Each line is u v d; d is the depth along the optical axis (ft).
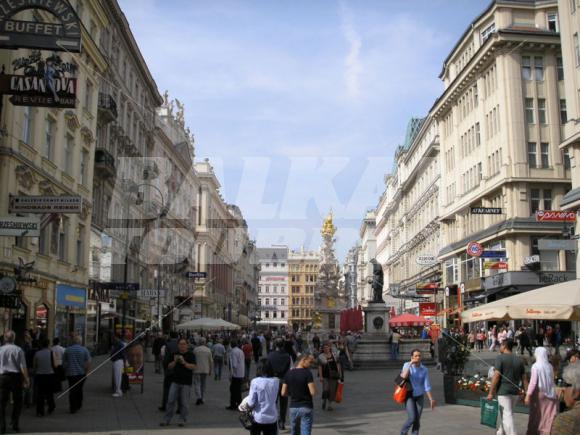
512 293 128.57
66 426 42.11
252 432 30.14
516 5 147.64
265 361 30.78
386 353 109.40
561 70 139.95
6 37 54.65
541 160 135.95
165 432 40.55
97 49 104.12
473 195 153.99
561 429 16.21
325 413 51.24
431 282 180.34
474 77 154.92
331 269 282.97
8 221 60.44
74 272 99.50
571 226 111.24
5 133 71.46
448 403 56.29
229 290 187.42
